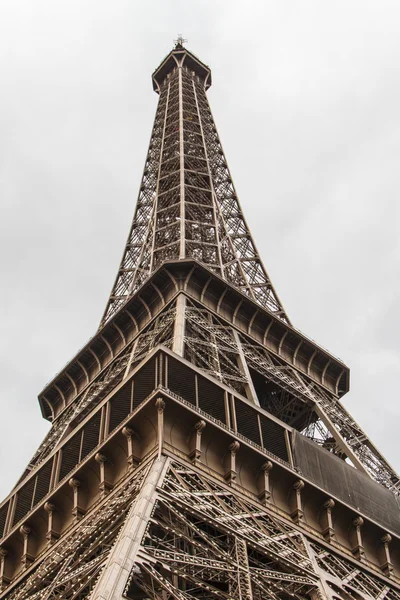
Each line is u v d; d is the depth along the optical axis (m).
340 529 50.50
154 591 33.94
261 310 81.88
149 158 128.50
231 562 37.84
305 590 40.88
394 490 63.56
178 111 140.12
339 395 86.69
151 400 46.72
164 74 163.75
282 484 49.44
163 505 38.94
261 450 49.34
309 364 83.56
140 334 79.19
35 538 50.56
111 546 37.62
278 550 42.38
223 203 114.06
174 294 78.31
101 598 30.36
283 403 77.81
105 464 47.91
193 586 42.31
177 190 111.38
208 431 47.53
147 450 46.56
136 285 92.50
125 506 40.38
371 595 45.22
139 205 116.00
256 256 100.69
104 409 51.62
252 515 44.97
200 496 42.62
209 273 80.31
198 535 41.00
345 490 52.88
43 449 71.50
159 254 97.88
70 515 48.88
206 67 162.25
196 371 50.81
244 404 51.66
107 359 82.94
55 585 36.72
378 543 51.47
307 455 52.53
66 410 82.50
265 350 79.75
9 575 50.44
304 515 49.06
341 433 72.50
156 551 35.06
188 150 125.38
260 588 37.25
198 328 71.94
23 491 55.19
